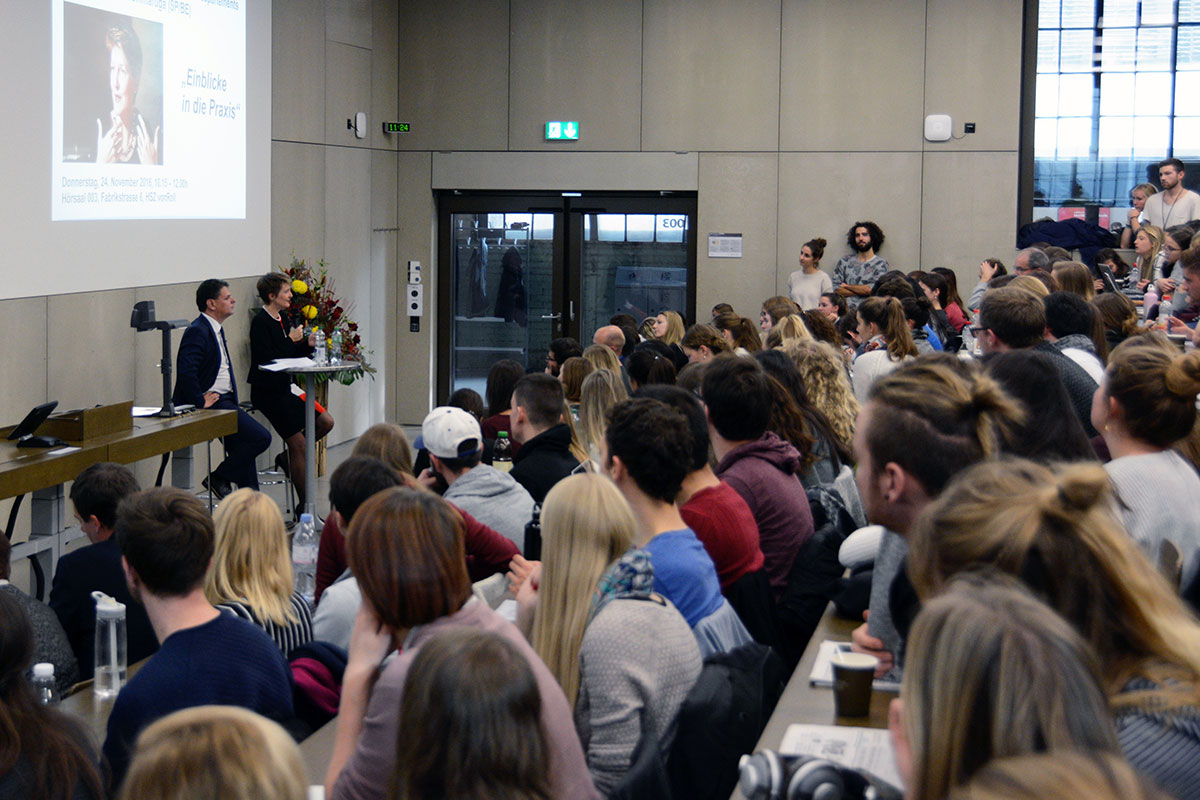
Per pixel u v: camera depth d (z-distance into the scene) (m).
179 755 1.13
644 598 2.32
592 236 11.21
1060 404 2.58
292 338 8.10
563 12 10.89
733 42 10.70
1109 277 7.51
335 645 2.88
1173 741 1.30
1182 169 8.92
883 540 2.22
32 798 1.81
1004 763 0.78
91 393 6.96
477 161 11.11
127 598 3.51
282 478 8.32
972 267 10.59
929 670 1.06
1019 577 1.37
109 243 6.79
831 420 4.29
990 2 10.38
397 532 1.93
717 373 3.38
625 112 10.90
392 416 11.40
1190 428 2.43
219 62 7.92
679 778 2.21
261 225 8.57
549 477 4.27
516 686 1.35
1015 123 10.44
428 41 11.09
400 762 1.36
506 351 11.45
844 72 10.60
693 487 3.03
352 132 10.28
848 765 1.87
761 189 10.79
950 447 1.88
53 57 6.23
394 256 11.23
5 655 1.86
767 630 2.91
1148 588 1.36
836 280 10.62
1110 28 10.45
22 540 6.50
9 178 5.94
